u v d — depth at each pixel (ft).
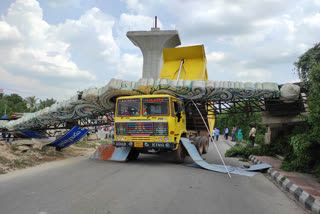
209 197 16.81
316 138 23.54
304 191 17.46
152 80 34.47
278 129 43.34
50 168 26.63
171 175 23.57
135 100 31.19
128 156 34.17
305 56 27.78
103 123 44.60
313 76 20.93
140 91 35.06
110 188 18.20
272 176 25.36
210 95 35.53
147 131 29.89
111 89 33.88
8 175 22.76
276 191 19.93
